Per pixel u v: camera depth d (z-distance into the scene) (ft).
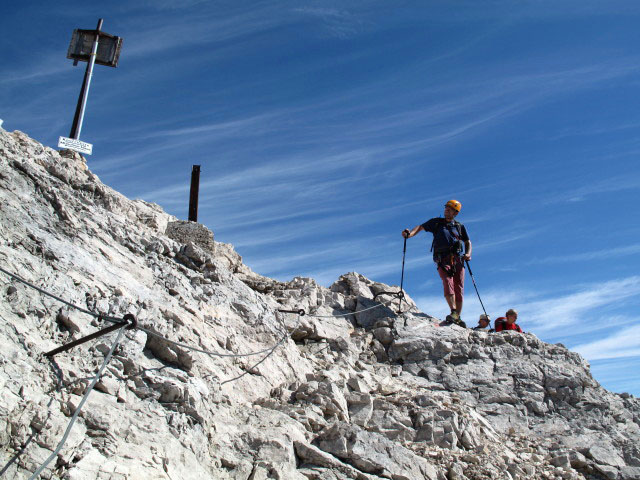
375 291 52.54
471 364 43.27
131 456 21.44
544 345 44.98
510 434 38.01
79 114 44.34
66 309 25.54
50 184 32.83
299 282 50.42
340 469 26.81
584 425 39.14
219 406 27.50
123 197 40.86
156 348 27.35
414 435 33.06
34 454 19.56
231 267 49.67
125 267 31.89
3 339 22.07
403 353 44.32
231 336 33.09
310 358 39.06
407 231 50.90
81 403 19.97
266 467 24.93
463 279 49.52
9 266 25.14
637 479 35.19
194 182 50.62
